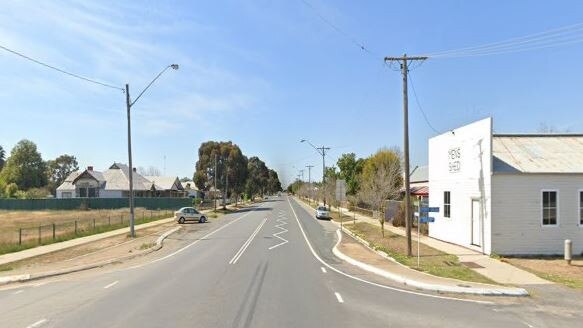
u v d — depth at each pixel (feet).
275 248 92.32
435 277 57.72
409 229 78.59
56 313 39.14
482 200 79.30
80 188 283.79
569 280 56.85
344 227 148.36
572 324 37.63
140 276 59.57
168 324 35.35
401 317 38.86
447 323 37.22
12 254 83.25
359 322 36.78
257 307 41.37
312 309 40.96
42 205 256.52
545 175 76.69
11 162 401.90
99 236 115.85
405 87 81.15
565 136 92.99
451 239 93.50
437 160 100.89
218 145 300.40
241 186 320.29
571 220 76.95
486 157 77.82
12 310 40.78
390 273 60.34
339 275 60.95
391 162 189.16
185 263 71.72
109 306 41.65
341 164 254.68
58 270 65.62
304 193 496.64
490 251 76.43
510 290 49.60
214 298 45.19
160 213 213.46
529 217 76.54
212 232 130.82
